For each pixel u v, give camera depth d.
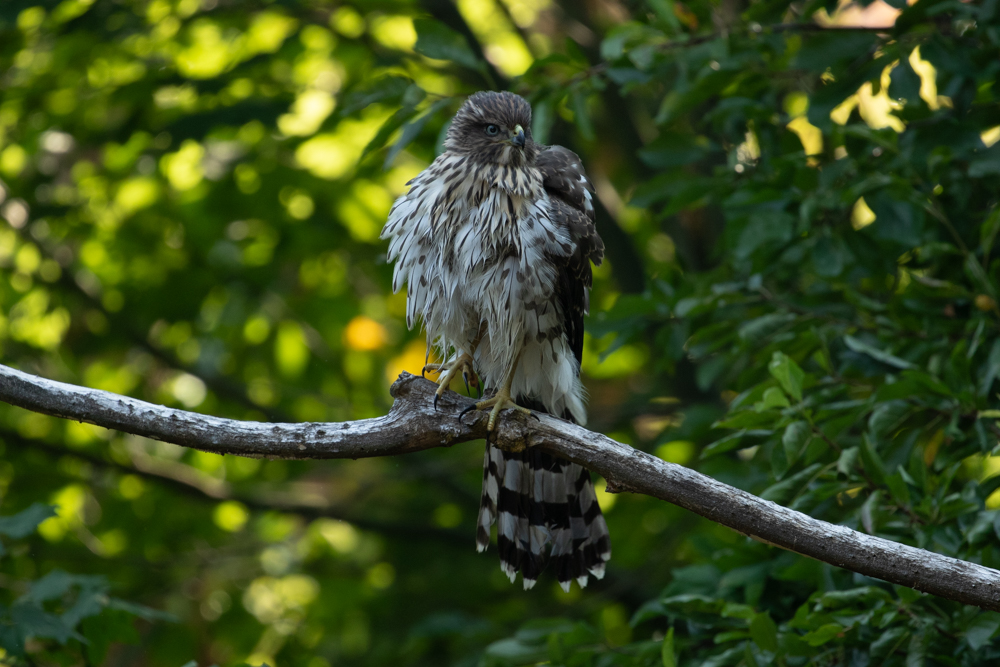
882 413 6.96
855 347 7.24
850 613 6.37
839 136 8.28
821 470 6.70
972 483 6.62
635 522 14.12
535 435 6.01
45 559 12.76
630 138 13.09
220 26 13.83
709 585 7.70
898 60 7.96
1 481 14.04
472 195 7.41
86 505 16.25
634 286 13.19
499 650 8.38
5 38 13.22
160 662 13.55
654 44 8.70
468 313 7.59
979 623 6.07
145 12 12.84
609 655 7.77
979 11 7.59
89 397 5.84
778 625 7.23
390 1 13.07
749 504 5.52
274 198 14.32
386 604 14.30
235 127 12.60
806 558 6.91
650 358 14.24
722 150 9.47
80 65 13.54
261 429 5.91
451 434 6.07
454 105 9.66
